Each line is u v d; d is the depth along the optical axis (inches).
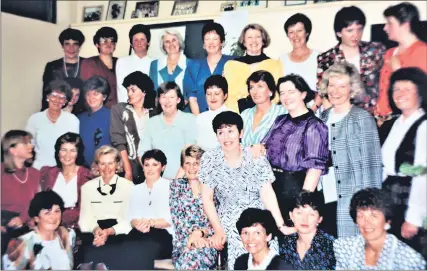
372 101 148.9
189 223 161.0
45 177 173.3
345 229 148.6
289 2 159.9
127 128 168.9
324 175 151.4
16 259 171.8
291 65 156.1
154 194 164.9
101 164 169.9
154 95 167.3
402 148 145.3
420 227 142.7
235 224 156.9
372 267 145.6
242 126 158.7
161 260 162.6
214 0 167.2
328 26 153.6
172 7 171.6
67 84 173.9
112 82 171.2
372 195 146.8
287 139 154.7
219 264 157.5
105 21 173.2
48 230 171.5
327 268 149.1
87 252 168.6
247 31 160.4
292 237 152.6
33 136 174.6
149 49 169.0
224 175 159.0
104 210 168.6
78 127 172.7
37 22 176.1
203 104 162.6
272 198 155.1
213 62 162.7
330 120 151.9
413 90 145.5
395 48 147.9
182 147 163.5
